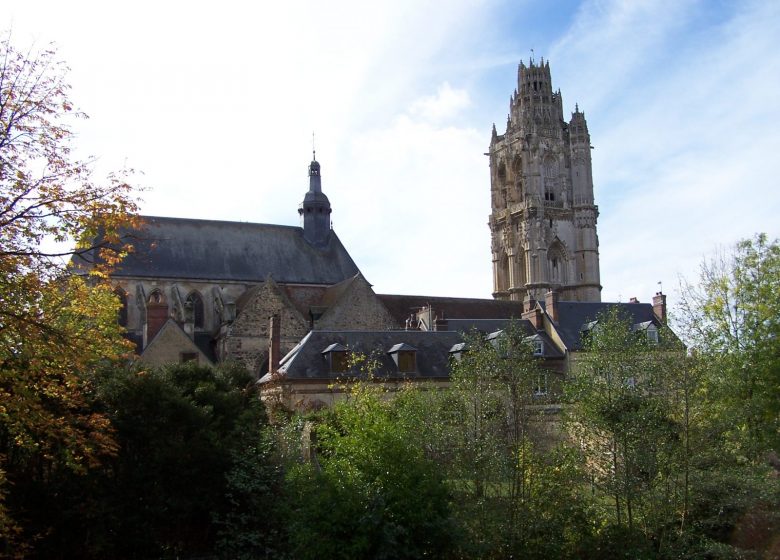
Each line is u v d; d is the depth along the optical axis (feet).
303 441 100.53
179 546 92.58
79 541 87.92
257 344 206.80
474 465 88.02
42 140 63.26
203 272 240.32
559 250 366.02
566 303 217.36
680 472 90.43
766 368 123.95
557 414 98.53
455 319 220.64
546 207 361.71
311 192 268.62
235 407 110.11
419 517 75.36
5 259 59.82
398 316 245.04
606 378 93.45
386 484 76.59
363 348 172.86
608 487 89.25
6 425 74.38
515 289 359.87
